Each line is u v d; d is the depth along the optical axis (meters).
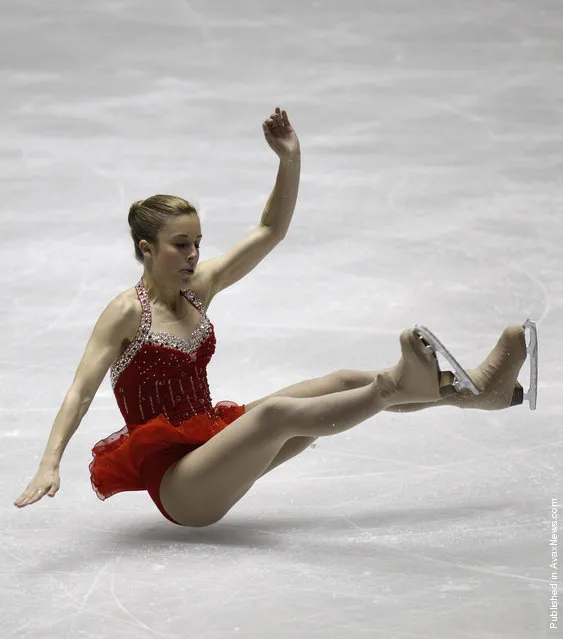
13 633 9.82
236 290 21.61
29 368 17.73
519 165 29.91
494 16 43.94
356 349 18.50
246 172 29.64
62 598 10.53
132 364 12.42
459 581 10.72
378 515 12.59
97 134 32.88
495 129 33.03
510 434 14.96
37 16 43.88
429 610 10.09
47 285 21.88
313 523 12.42
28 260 23.33
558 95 36.00
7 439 15.07
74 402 11.81
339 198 27.56
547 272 22.33
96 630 9.85
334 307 20.61
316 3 45.72
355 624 9.84
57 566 11.34
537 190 27.92
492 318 19.88
